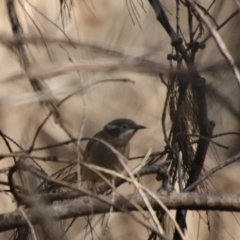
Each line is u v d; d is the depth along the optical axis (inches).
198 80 292.8
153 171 328.8
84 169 365.4
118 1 732.7
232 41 331.0
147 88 498.6
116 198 317.1
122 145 426.9
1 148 641.0
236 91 289.0
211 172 340.2
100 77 271.9
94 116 466.3
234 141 430.6
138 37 389.4
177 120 353.1
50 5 626.5
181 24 570.3
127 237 606.2
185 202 319.6
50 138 592.4
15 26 289.6
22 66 271.9
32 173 284.0
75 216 316.8
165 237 260.8
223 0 382.9
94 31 708.7
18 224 311.6
